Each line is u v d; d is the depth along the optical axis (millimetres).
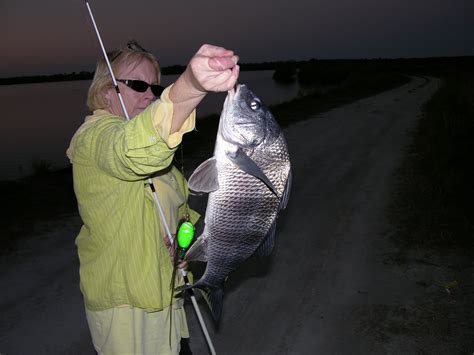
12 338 3660
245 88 1719
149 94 2148
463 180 7293
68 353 3504
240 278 4723
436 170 8133
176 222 2201
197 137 12375
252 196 1735
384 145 11461
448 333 3641
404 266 4824
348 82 39875
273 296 4352
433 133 11570
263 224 1784
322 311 4059
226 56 1281
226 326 3906
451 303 4070
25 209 6516
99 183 1768
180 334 2229
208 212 1766
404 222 6027
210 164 1708
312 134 13562
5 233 5660
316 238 5707
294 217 6492
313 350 3531
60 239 5602
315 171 9125
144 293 1878
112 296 1896
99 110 2006
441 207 6352
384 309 4027
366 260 5023
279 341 3668
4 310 4055
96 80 2061
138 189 1849
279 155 1751
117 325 1920
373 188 7738
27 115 32062
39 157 15227
